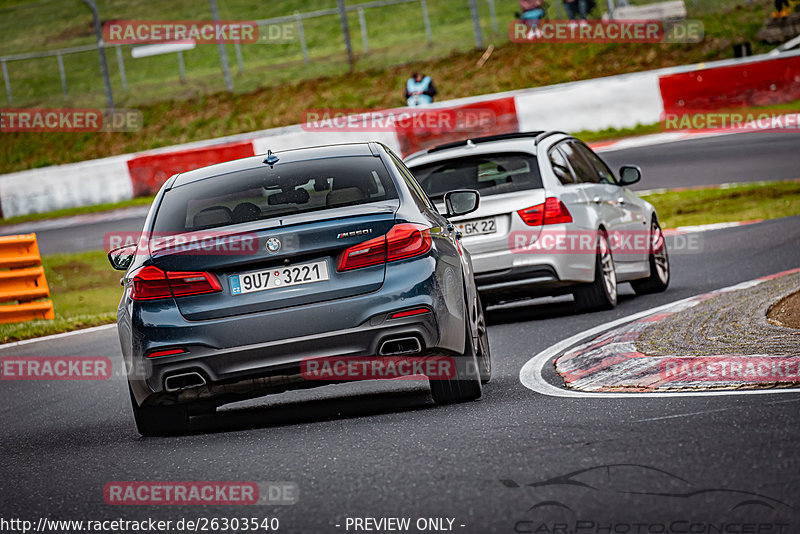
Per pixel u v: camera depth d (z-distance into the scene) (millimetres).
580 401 22859
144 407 24266
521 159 38781
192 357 22766
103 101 155625
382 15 172375
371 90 140000
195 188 25578
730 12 138000
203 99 148000
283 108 141000
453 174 38906
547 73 135375
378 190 24719
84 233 91438
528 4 139625
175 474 19875
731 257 49625
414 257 23141
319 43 166000
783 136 92438
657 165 86688
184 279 22922
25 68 176625
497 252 37719
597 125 103625
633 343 28641
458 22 159625
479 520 14688
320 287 22781
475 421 21688
